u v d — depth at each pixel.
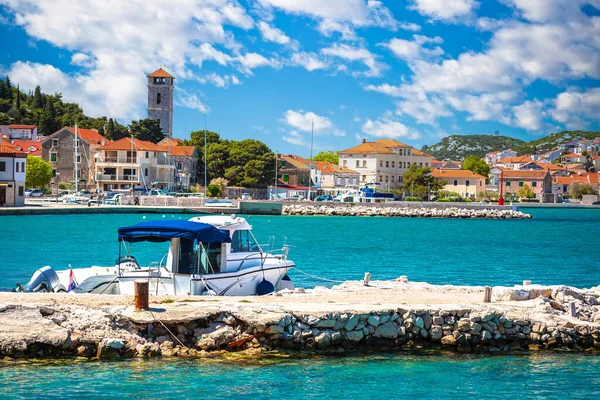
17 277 41.66
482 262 56.47
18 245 60.53
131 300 25.91
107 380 21.05
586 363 24.45
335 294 30.06
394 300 28.39
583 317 27.83
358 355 24.30
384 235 84.25
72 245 61.88
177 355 23.20
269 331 23.95
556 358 24.92
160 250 60.28
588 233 95.88
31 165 136.00
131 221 92.94
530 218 136.38
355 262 54.31
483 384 22.19
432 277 46.59
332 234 83.81
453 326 25.58
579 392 21.80
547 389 21.98
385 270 49.78
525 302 28.23
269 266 33.41
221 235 31.02
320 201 138.38
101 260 51.97
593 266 54.97
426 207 140.12
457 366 23.75
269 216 121.94
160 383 21.05
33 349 22.41
